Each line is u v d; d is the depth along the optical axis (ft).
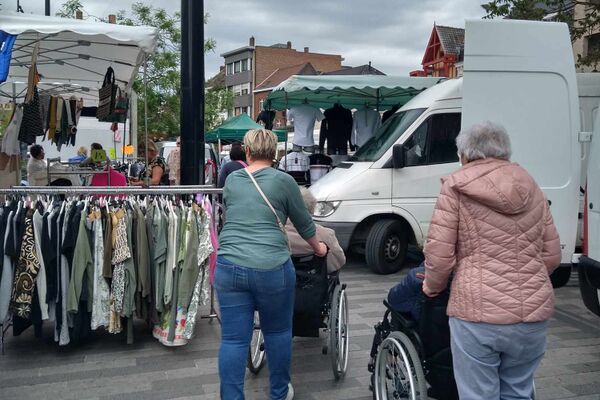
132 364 15.42
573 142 18.67
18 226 15.48
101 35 20.89
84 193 16.37
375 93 37.04
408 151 25.75
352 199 25.26
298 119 38.78
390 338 11.13
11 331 18.12
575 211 18.79
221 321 11.21
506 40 18.20
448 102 26.09
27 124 23.88
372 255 25.95
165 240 16.21
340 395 13.51
